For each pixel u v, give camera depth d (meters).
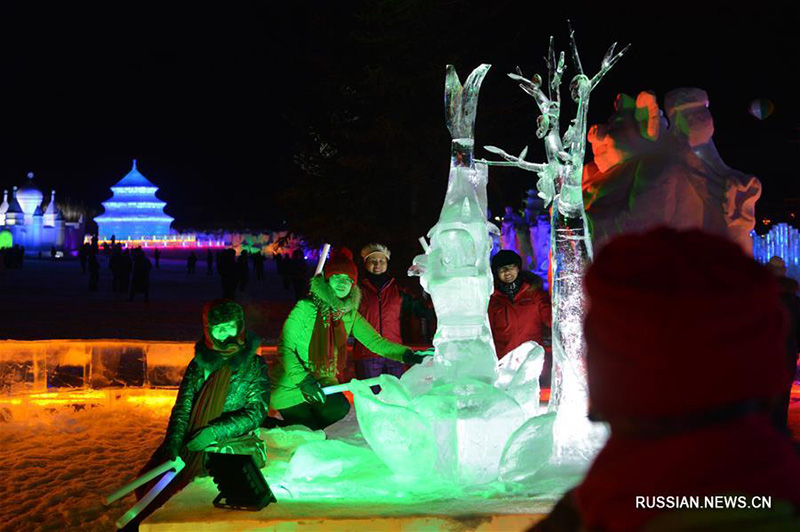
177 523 4.29
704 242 1.37
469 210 5.55
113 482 6.51
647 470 1.35
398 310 8.13
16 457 7.33
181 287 37.91
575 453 5.37
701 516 1.32
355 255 26.16
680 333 1.31
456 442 5.20
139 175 97.94
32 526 5.61
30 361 9.43
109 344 9.54
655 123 6.12
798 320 6.27
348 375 10.58
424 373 5.89
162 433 8.16
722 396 1.32
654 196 5.90
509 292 7.54
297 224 27.23
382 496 4.88
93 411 9.01
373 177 26.16
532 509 4.39
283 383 6.68
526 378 5.87
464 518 4.27
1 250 48.94
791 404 8.36
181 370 9.56
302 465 5.34
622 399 1.36
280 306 28.34
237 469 4.44
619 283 1.36
